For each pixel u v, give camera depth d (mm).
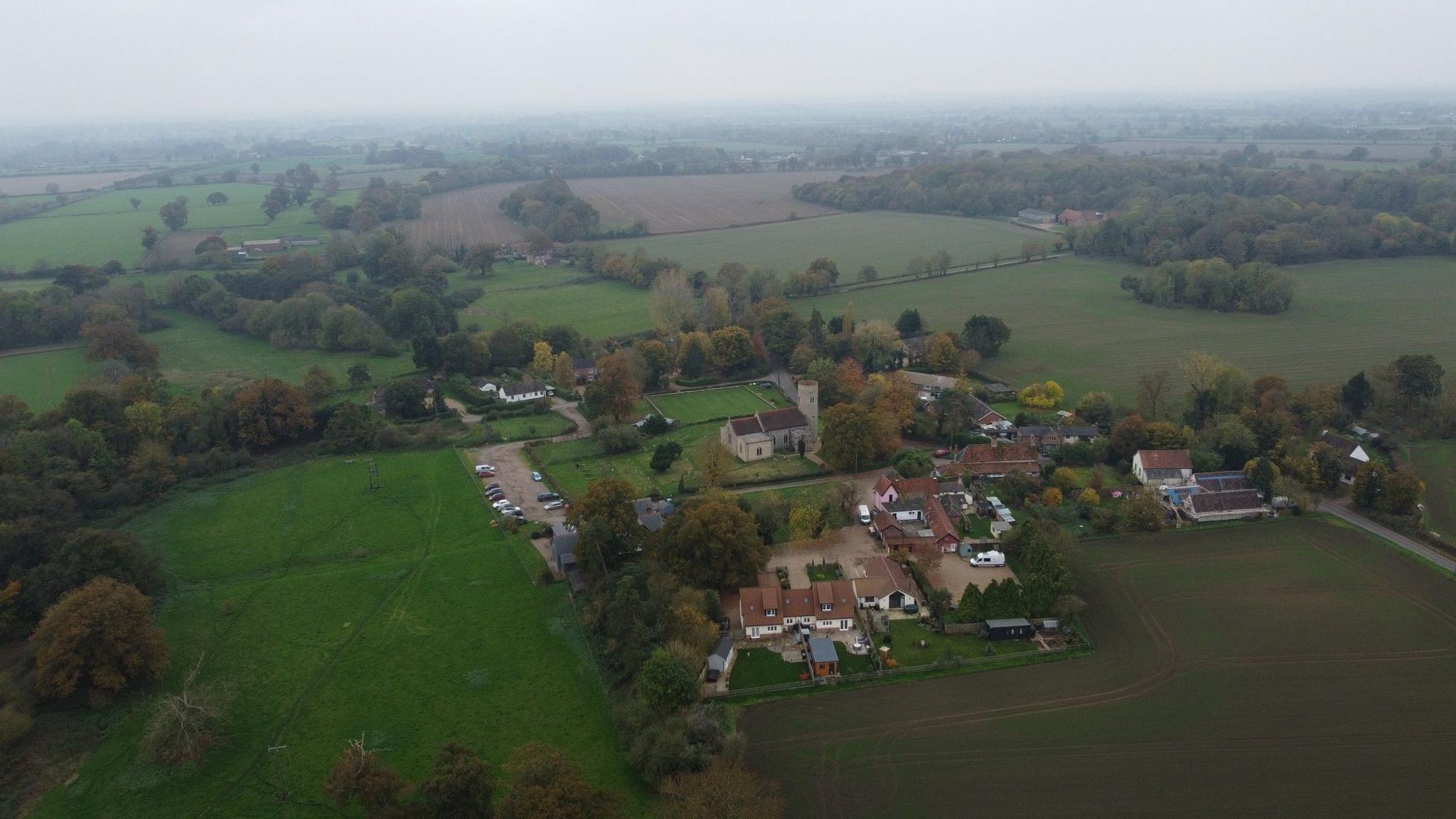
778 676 103250
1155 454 153500
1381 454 161375
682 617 104562
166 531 141500
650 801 83938
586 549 118062
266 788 86875
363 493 156625
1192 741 90688
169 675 104312
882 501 146250
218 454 166125
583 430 191125
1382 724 92438
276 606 119438
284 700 100000
